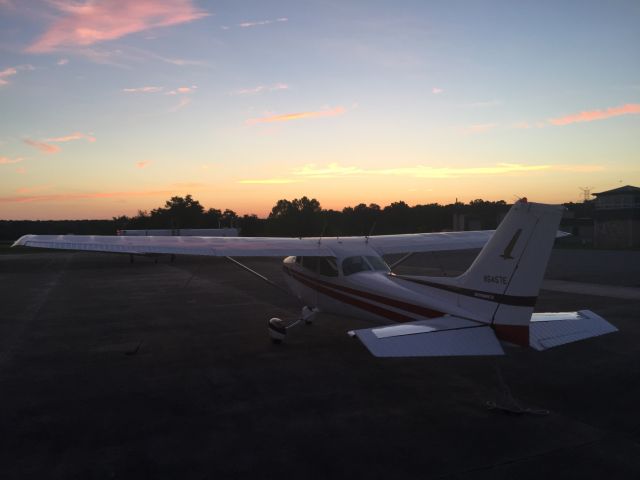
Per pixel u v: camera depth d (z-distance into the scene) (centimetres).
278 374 818
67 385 760
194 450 536
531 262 588
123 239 873
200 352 962
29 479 474
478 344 584
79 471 490
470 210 6172
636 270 2483
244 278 2350
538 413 632
